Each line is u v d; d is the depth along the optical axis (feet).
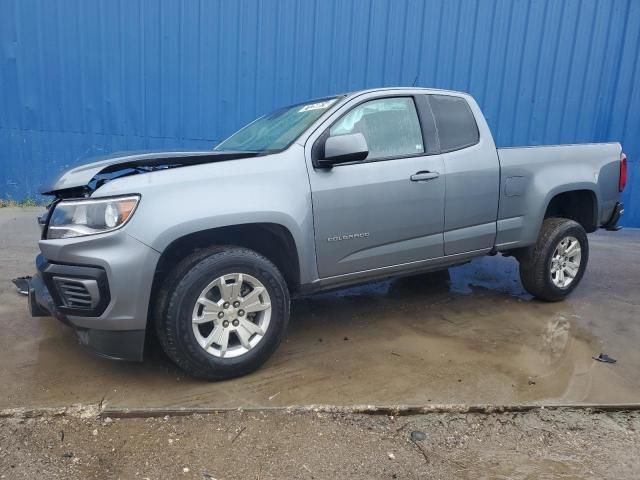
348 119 11.71
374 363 11.16
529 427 8.98
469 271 19.36
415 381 10.34
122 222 8.99
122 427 8.59
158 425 8.68
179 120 28.71
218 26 27.76
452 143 13.23
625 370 11.07
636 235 28.37
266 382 10.17
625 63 29.68
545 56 29.37
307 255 10.84
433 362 11.28
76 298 9.16
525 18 28.86
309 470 7.68
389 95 12.40
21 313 13.33
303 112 12.48
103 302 9.02
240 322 10.12
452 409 9.34
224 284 9.80
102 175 10.54
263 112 28.96
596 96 29.99
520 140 30.25
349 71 28.76
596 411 9.52
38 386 9.68
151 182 9.31
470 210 13.33
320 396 9.64
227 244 10.48
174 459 7.82
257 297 10.25
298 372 10.66
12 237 21.67
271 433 8.55
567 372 10.91
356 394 9.75
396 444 8.39
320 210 10.91
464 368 11.00
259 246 11.21
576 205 16.17
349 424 8.88
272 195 10.24
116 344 9.29
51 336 11.98
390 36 28.53
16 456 7.73
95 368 10.50
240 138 13.58
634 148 30.63
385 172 11.80
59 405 9.02
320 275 11.28
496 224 13.97
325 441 8.39
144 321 9.26
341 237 11.32
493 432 8.82
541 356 11.69
